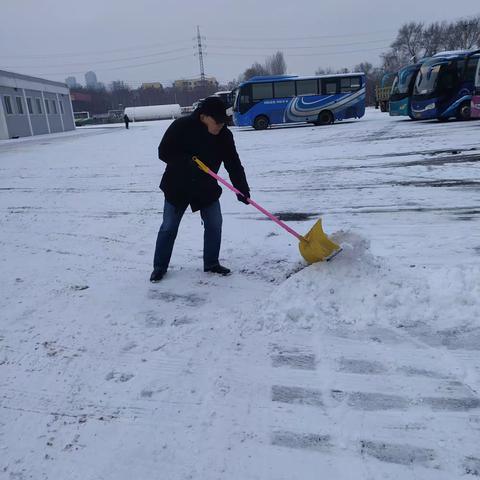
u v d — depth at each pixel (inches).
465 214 222.4
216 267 165.0
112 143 837.8
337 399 95.4
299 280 137.3
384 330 118.6
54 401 98.3
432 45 2576.3
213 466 79.4
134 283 161.6
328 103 949.8
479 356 105.8
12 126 1284.4
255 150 560.1
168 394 99.0
